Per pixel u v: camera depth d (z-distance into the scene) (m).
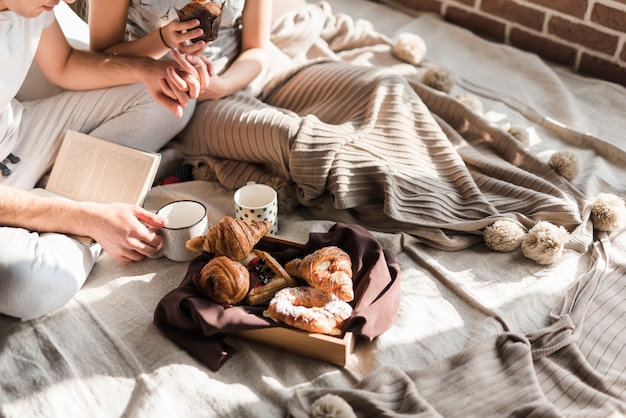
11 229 1.37
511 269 1.52
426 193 1.61
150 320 1.38
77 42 1.81
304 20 2.19
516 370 1.24
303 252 1.45
